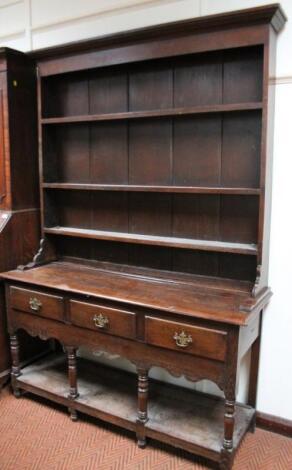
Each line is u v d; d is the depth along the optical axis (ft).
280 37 6.10
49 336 7.21
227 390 5.64
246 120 6.34
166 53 6.28
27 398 7.91
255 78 6.20
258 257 6.08
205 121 6.64
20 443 6.63
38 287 7.13
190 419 6.60
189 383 7.58
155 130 7.10
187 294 6.39
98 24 7.66
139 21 7.25
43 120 7.64
